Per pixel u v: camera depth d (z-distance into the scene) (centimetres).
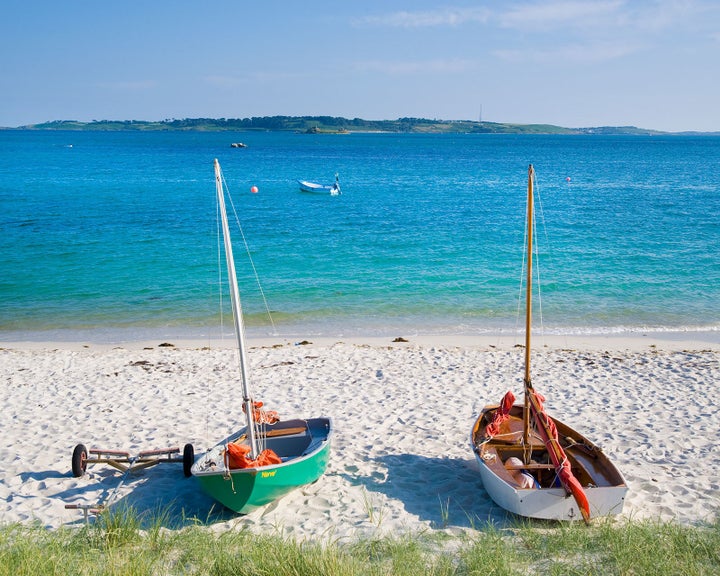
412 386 1591
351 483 1076
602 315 2311
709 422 1326
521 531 884
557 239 3606
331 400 1495
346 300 2500
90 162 10244
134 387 1608
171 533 893
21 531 880
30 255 3209
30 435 1299
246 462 943
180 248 3381
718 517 918
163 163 10119
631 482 1045
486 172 8681
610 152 15688
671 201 5338
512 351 1906
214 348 1983
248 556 805
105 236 3691
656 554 796
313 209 4847
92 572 759
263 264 3047
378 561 812
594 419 1357
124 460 1114
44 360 1869
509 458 1064
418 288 2647
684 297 2522
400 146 18825
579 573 770
